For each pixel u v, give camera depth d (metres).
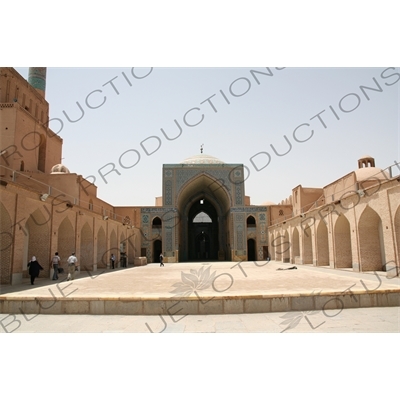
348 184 13.59
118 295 5.98
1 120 13.18
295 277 9.85
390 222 9.79
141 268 16.38
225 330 4.64
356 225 11.66
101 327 4.89
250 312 5.75
